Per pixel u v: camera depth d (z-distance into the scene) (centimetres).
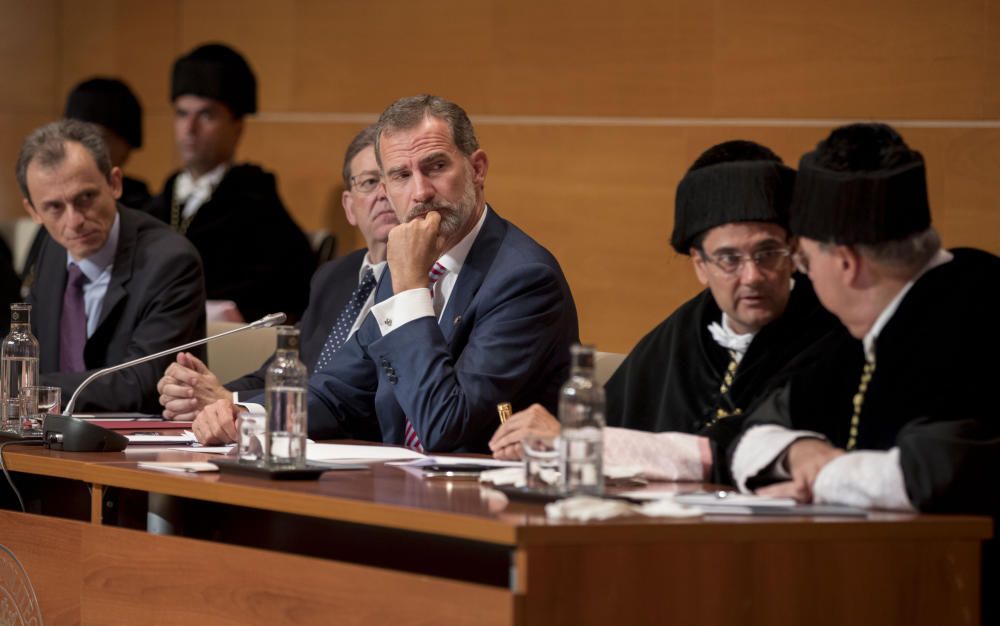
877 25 1191
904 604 459
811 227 524
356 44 1557
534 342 701
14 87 1853
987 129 1135
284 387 545
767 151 616
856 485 481
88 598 571
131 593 553
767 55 1262
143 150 1750
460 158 714
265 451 549
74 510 705
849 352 555
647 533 433
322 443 703
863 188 509
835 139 523
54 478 696
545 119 1403
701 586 440
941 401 508
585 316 1374
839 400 550
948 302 518
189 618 529
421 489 509
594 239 1372
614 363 787
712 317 649
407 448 701
